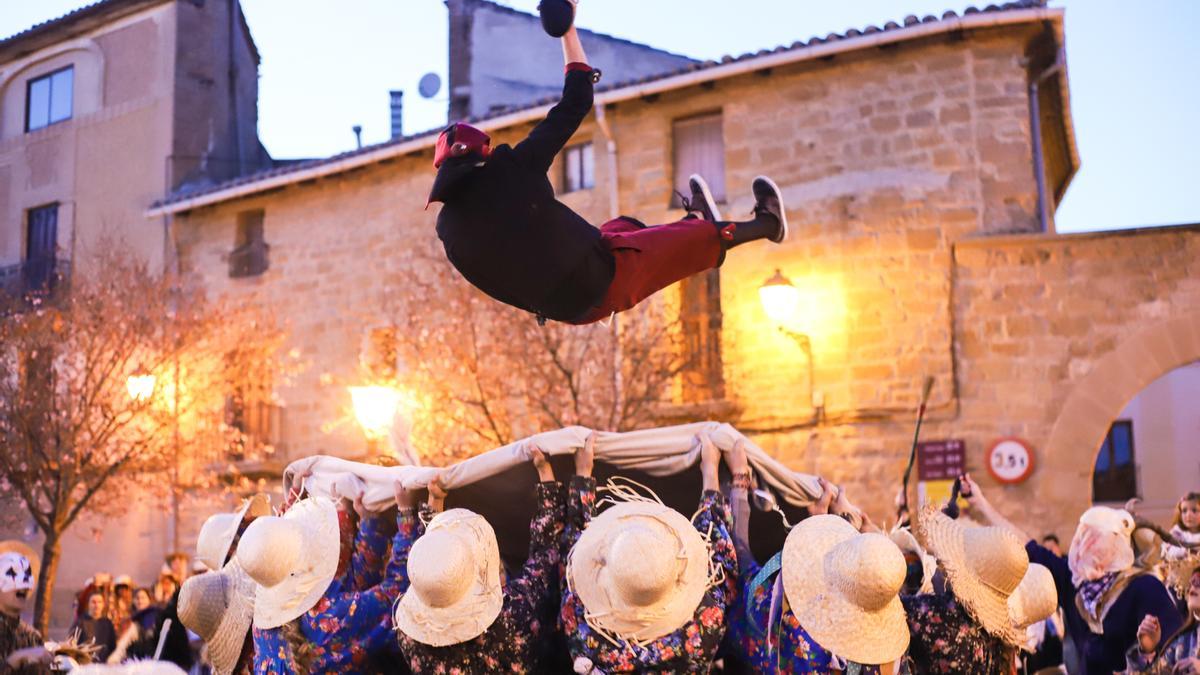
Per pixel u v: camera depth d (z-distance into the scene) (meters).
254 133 24.38
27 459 16.22
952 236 14.84
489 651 5.00
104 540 19.83
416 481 5.51
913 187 15.05
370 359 18.16
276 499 18.53
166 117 21.16
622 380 14.87
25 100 22.91
